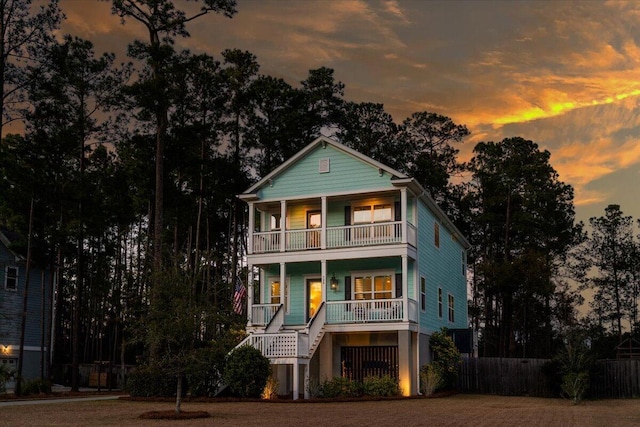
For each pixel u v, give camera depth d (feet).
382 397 82.38
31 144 104.01
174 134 124.88
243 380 78.89
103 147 150.30
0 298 119.85
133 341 62.59
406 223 91.50
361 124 164.14
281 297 95.14
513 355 153.69
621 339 177.58
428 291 102.27
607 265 185.57
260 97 137.80
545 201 165.48
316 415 60.44
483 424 52.34
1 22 95.04
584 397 98.78
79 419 56.59
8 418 57.47
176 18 106.52
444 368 99.81
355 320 91.09
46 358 128.26
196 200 142.31
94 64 115.55
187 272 67.67
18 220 129.08
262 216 106.11
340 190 96.58
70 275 170.50
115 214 132.87
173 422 53.98
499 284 150.30
